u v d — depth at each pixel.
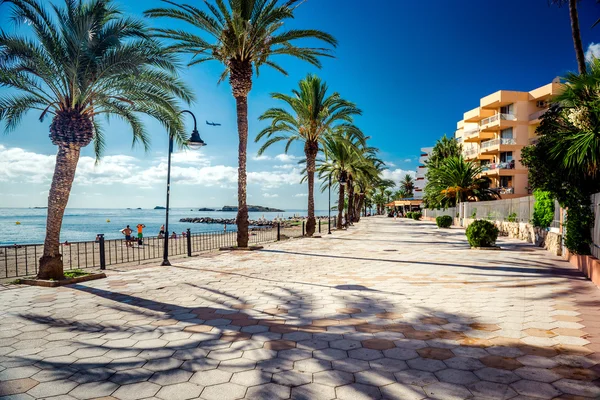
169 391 2.72
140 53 8.22
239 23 12.30
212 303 5.57
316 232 28.33
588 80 7.70
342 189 29.88
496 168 35.22
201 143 11.23
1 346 3.70
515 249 12.95
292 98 19.84
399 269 8.86
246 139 14.47
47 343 3.79
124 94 8.88
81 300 5.79
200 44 13.82
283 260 10.97
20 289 6.66
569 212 8.79
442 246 14.88
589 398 2.55
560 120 8.89
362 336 3.95
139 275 8.27
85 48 7.42
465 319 4.52
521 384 2.77
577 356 3.29
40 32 7.59
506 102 34.53
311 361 3.27
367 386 2.77
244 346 3.67
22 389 2.76
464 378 2.89
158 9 12.54
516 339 3.76
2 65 7.21
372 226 35.84
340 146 27.58
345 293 6.20
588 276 7.07
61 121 7.59
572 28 10.74
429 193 44.38
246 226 14.38
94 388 2.78
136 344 3.75
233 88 14.23
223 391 2.71
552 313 4.70
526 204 16.91
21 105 7.87
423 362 3.21
